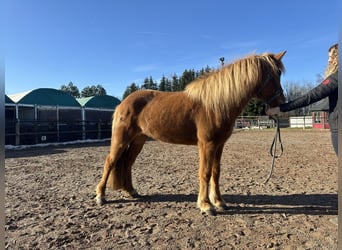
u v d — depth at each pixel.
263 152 10.30
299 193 4.73
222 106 3.62
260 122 33.69
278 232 3.19
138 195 4.62
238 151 10.66
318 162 7.90
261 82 3.69
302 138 16.47
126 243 2.96
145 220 3.59
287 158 8.70
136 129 4.22
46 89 16.11
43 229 3.31
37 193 4.86
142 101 4.21
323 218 3.60
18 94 16.41
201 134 3.77
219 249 2.82
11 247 2.87
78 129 16.70
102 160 8.70
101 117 19.42
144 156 9.63
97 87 75.88
